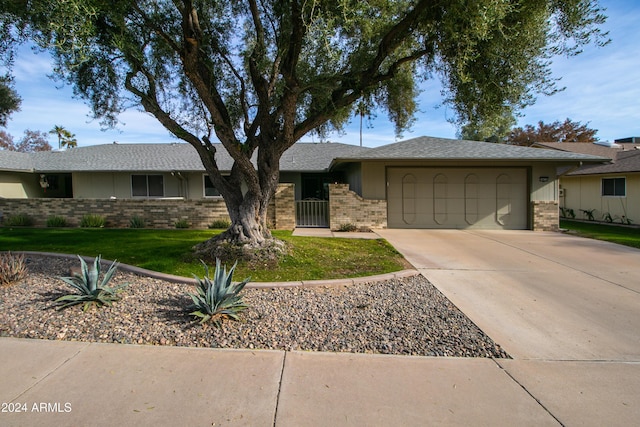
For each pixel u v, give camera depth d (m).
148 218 13.46
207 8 7.93
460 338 4.12
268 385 3.10
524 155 13.11
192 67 5.98
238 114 9.31
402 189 13.87
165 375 3.21
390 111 9.88
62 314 4.47
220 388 3.04
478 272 7.16
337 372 3.34
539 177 13.72
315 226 14.30
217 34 8.24
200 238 10.13
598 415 2.78
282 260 7.39
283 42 7.11
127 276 6.27
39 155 19.45
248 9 8.09
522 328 4.46
